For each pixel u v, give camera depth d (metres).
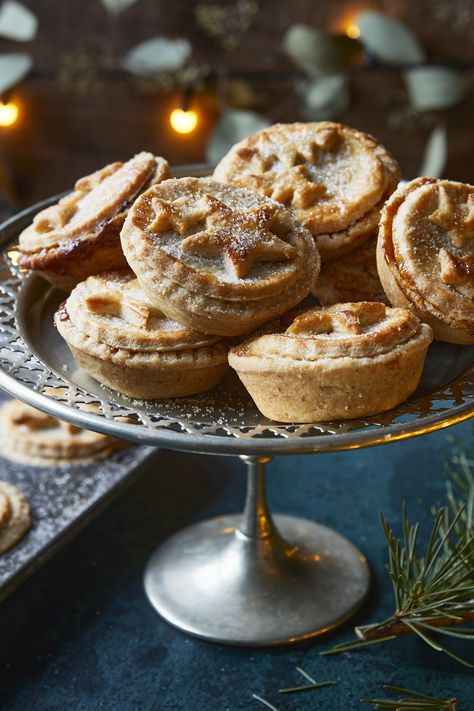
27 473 0.69
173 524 0.69
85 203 0.62
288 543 0.67
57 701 0.59
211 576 0.65
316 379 0.54
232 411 0.58
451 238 0.58
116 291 0.58
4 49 1.12
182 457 0.74
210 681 0.60
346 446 0.52
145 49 1.04
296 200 0.61
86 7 1.09
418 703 0.55
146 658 0.61
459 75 1.04
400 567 0.58
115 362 0.57
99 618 0.63
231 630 0.62
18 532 0.64
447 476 0.72
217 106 1.10
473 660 0.61
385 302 0.62
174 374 0.57
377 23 0.98
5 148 1.18
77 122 1.16
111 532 0.68
